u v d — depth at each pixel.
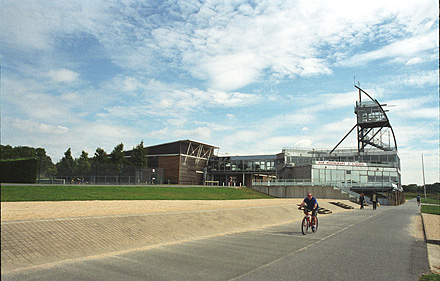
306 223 13.45
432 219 21.48
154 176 52.25
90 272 6.70
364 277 6.74
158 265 7.38
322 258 8.47
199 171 72.62
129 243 9.78
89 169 40.47
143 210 16.27
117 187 32.56
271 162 73.00
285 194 52.41
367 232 14.27
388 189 46.97
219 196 39.59
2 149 37.94
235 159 74.94
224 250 9.29
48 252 7.95
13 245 7.84
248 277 6.50
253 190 56.03
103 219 11.57
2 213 12.13
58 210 14.28
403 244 11.30
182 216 14.41
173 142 67.50
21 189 22.73
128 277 6.38
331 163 54.66
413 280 6.64
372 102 68.38
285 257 8.47
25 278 6.15
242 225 15.27
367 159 64.56
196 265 7.43
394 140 71.25
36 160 30.69
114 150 60.91
